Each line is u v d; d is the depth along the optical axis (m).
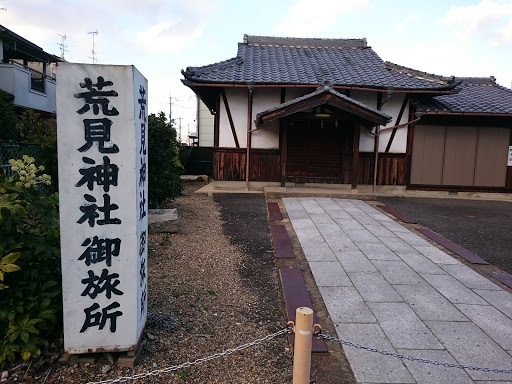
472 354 3.46
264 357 3.36
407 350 3.51
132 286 2.99
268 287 4.90
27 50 16.00
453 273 5.48
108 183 2.87
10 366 2.96
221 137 12.17
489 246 6.91
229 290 4.73
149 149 7.61
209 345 3.49
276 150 12.16
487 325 4.01
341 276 5.25
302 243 6.72
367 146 12.38
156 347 3.34
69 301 2.91
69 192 2.83
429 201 11.49
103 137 2.83
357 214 9.07
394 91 11.48
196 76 11.27
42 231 3.43
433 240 7.16
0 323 2.96
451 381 3.07
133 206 2.92
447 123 12.20
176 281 4.86
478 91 13.87
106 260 2.93
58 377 2.89
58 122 2.77
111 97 2.81
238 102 12.04
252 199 10.88
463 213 9.77
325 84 10.39
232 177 12.30
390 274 5.37
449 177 12.41
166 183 7.77
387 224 8.24
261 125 11.93
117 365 3.03
